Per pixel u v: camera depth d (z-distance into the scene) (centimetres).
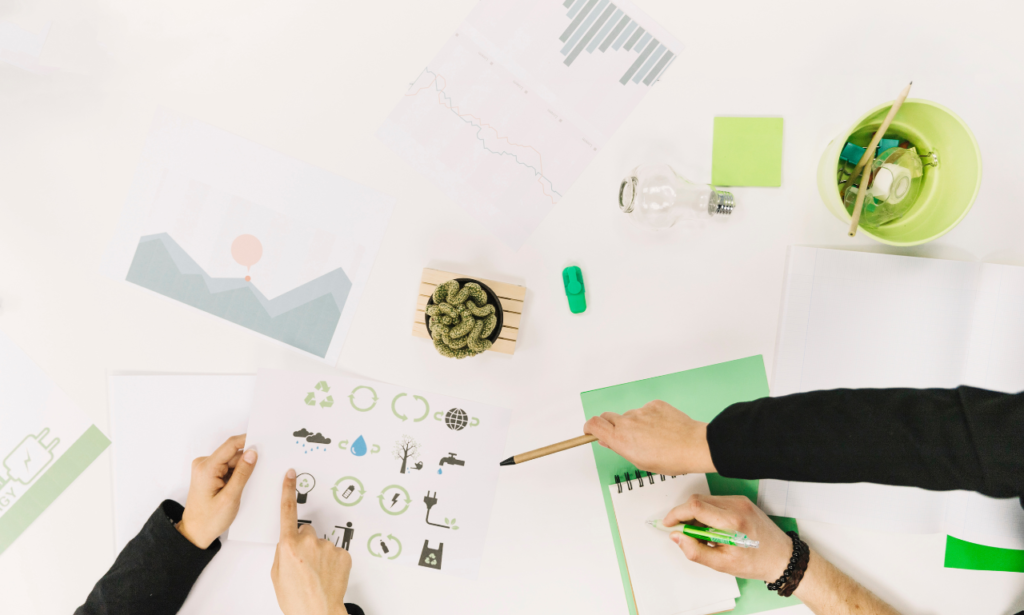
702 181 72
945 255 72
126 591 69
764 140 71
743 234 72
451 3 72
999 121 71
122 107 73
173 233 74
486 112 72
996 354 70
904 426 47
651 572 72
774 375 72
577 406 73
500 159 73
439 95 72
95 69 73
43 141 74
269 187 73
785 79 71
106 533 75
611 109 72
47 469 75
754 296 72
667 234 72
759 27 71
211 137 73
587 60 72
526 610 74
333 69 72
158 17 72
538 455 68
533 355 73
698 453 61
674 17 71
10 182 74
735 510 68
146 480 75
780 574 67
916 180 67
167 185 74
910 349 71
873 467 48
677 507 68
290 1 72
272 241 74
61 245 75
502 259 73
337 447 74
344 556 71
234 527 73
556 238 73
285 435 74
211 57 73
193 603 73
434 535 74
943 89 71
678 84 71
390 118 73
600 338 73
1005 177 71
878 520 71
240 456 74
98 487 75
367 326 74
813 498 72
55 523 75
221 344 74
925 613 72
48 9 72
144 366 75
